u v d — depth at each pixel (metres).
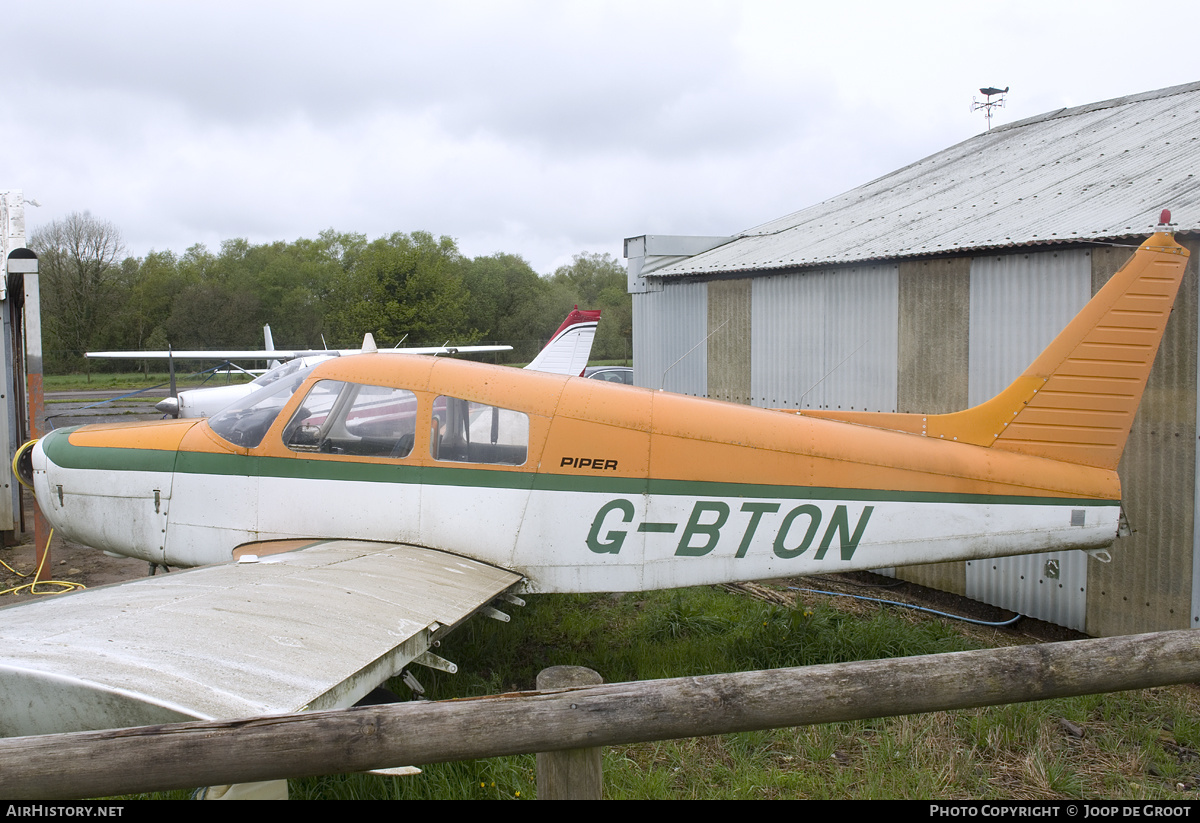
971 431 4.48
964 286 5.99
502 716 1.81
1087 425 4.41
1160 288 4.34
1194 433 4.71
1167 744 3.77
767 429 4.40
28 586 6.25
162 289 51.84
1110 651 2.19
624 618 5.52
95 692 2.25
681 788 3.29
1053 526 4.37
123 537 4.79
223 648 2.63
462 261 58.00
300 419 4.49
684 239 9.52
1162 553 4.89
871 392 6.76
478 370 4.50
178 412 14.41
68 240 44.78
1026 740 3.71
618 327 50.34
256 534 4.50
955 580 6.23
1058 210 6.01
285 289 58.06
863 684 2.01
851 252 6.89
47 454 4.98
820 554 4.39
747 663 4.69
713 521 4.36
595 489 4.31
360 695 2.69
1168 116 7.82
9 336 7.42
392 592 3.49
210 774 1.64
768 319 7.75
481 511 4.33
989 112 13.35
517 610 5.58
